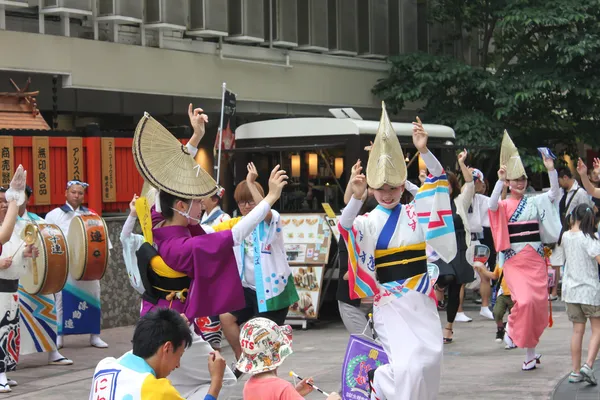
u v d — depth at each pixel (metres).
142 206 6.52
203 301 6.26
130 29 16.66
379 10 21.77
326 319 15.37
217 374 5.95
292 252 14.42
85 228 12.09
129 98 17.55
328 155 14.91
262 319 5.83
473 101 21.12
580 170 11.20
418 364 7.25
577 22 20.12
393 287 7.49
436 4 22.02
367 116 22.50
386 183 7.37
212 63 18.03
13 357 10.32
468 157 20.03
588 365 9.70
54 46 14.95
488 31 22.03
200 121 7.19
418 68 20.70
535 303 10.45
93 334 12.90
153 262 6.45
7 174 12.80
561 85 19.92
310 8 20.09
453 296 12.53
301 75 20.08
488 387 9.76
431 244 7.46
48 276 11.09
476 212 14.02
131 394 5.03
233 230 6.32
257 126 15.43
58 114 17.31
